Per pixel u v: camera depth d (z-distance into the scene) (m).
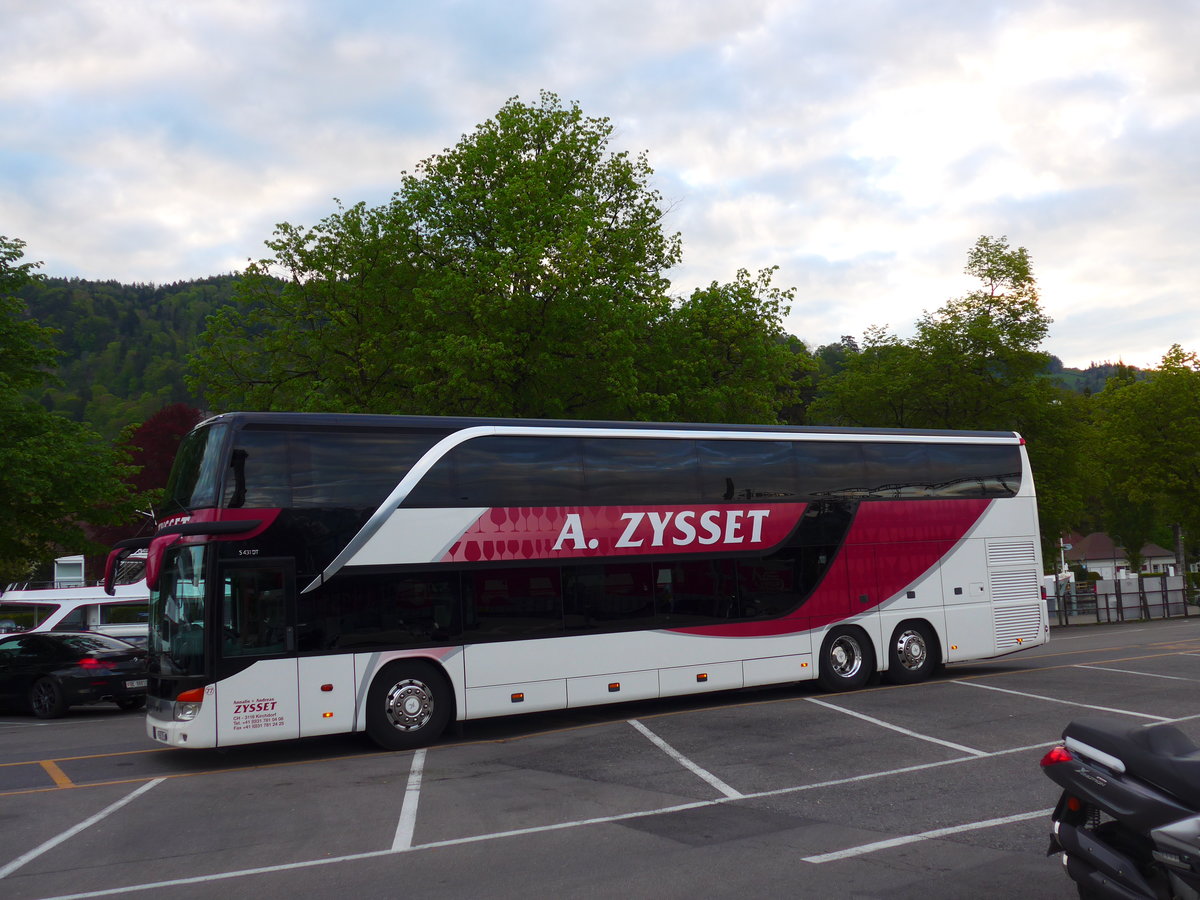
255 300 29.47
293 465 13.18
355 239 28.78
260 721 12.47
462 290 25.08
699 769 10.80
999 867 6.83
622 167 29.84
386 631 13.37
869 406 39.41
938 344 38.44
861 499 17.72
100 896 6.92
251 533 12.77
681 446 16.11
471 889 6.70
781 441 17.12
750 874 6.81
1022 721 13.16
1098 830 5.51
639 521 15.48
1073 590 45.28
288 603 12.82
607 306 25.36
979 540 18.89
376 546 13.45
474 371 24.30
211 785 11.24
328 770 11.92
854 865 6.96
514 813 9.02
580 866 7.16
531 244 25.36
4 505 25.36
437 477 14.03
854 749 11.59
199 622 12.44
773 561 16.64
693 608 15.75
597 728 14.25
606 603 15.02
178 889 7.00
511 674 14.09
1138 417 52.16
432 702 13.58
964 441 19.16
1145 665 19.66
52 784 11.66
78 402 149.75
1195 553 81.94
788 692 17.64
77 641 20.22
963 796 9.02
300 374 29.25
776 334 28.73
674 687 15.40
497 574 14.23
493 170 28.36
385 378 27.84
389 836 8.34
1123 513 83.69
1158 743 5.35
